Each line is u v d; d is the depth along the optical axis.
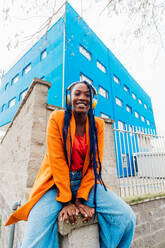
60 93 8.35
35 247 0.90
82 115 1.23
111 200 1.12
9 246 2.17
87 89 1.22
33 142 2.45
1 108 16.41
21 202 2.42
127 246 1.11
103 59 12.87
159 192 3.36
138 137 3.96
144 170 3.75
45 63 10.33
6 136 5.43
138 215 2.68
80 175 1.27
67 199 1.03
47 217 0.97
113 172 3.32
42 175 1.19
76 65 9.42
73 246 1.00
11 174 3.85
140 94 19.36
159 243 2.77
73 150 1.17
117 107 12.95
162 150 4.09
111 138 3.54
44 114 2.70
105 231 1.12
